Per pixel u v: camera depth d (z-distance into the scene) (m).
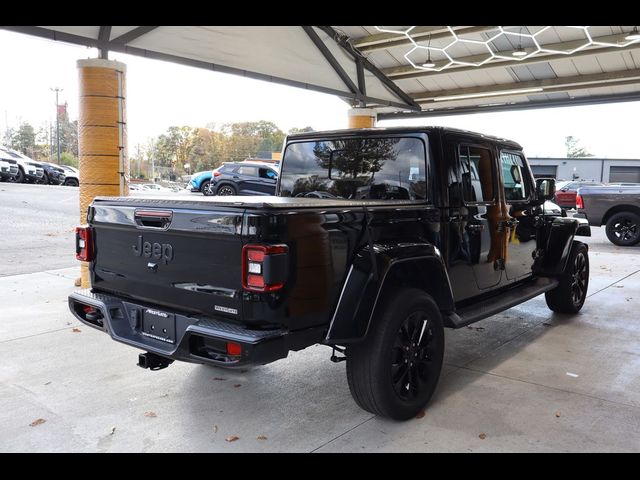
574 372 4.36
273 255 2.70
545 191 5.29
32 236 11.77
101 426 3.44
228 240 2.82
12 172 24.83
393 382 3.36
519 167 5.17
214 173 20.22
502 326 5.71
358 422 3.50
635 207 11.93
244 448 3.17
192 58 8.09
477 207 4.32
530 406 3.71
